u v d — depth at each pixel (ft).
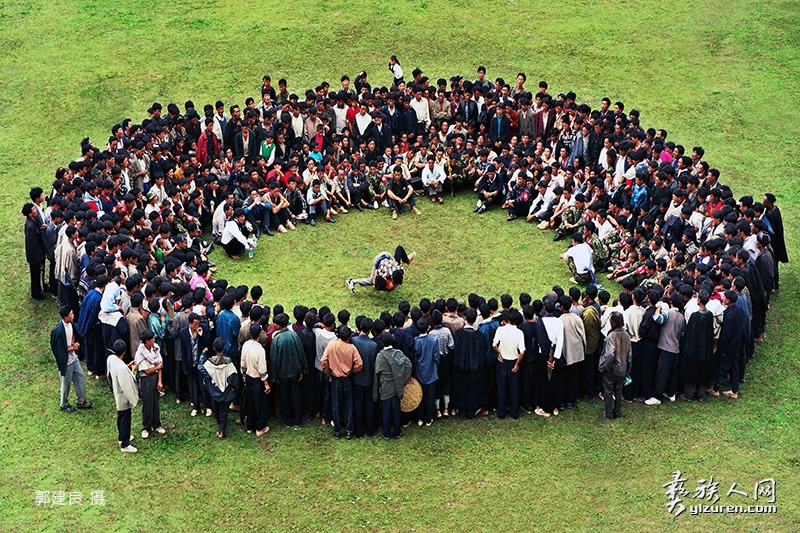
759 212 65.31
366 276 68.03
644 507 47.80
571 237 73.15
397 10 107.24
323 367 51.80
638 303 54.49
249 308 54.19
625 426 53.67
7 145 84.58
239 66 97.66
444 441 52.70
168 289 55.83
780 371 58.49
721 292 56.59
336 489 49.08
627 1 109.70
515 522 46.83
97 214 64.44
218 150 76.84
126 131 75.36
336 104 80.84
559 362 53.72
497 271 68.59
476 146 80.12
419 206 78.59
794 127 88.99
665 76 96.99
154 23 104.32
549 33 103.76
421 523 46.80
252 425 53.26
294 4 108.17
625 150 72.08
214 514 47.39
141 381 51.42
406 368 51.52
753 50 100.73
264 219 73.67
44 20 103.86
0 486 48.98
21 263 69.00
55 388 56.75
